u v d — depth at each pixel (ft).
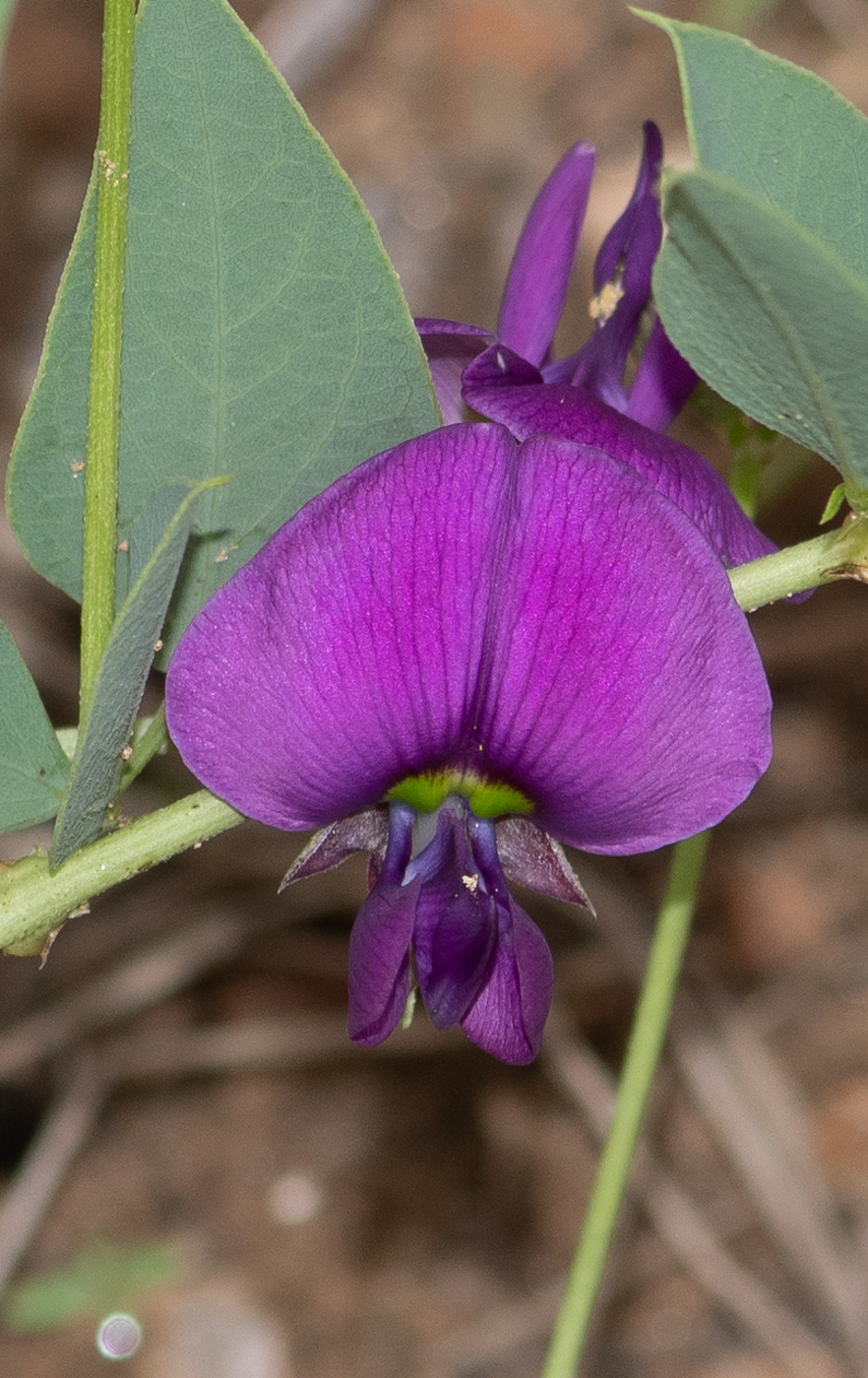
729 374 0.58
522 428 0.59
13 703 0.60
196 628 0.58
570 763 0.60
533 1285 1.06
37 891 0.60
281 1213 1.10
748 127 0.58
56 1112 1.14
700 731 0.59
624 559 0.58
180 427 0.60
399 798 0.61
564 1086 1.15
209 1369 1.02
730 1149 1.10
